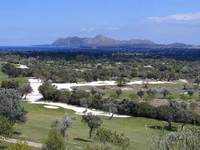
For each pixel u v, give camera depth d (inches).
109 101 5900.6
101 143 2687.0
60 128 3380.9
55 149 2432.3
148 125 4768.7
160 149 1092.5
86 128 4175.7
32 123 4128.9
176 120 4881.9
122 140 2778.1
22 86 6707.7
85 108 5880.9
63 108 5772.6
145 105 5378.9
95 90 7253.9
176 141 1095.0
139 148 3282.5
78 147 2938.0
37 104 5954.7
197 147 1068.5
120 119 5147.6
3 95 3560.5
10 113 3484.3
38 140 3117.6
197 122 4827.8
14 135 3243.1
